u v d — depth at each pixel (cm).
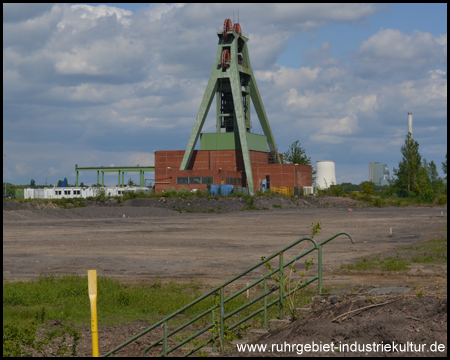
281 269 934
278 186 10494
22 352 986
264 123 11406
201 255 2664
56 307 1485
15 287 1694
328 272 2014
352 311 845
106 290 1666
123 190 9900
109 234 3916
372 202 9869
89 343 1112
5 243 3297
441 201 9900
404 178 11788
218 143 10625
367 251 2694
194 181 9844
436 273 1847
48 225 4925
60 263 2423
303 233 3841
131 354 1018
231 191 9231
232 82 10194
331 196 10750
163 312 1421
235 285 1817
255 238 3519
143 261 2469
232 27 10444
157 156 10769
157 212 6731
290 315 954
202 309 1420
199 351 921
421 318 781
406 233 3691
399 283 1669
